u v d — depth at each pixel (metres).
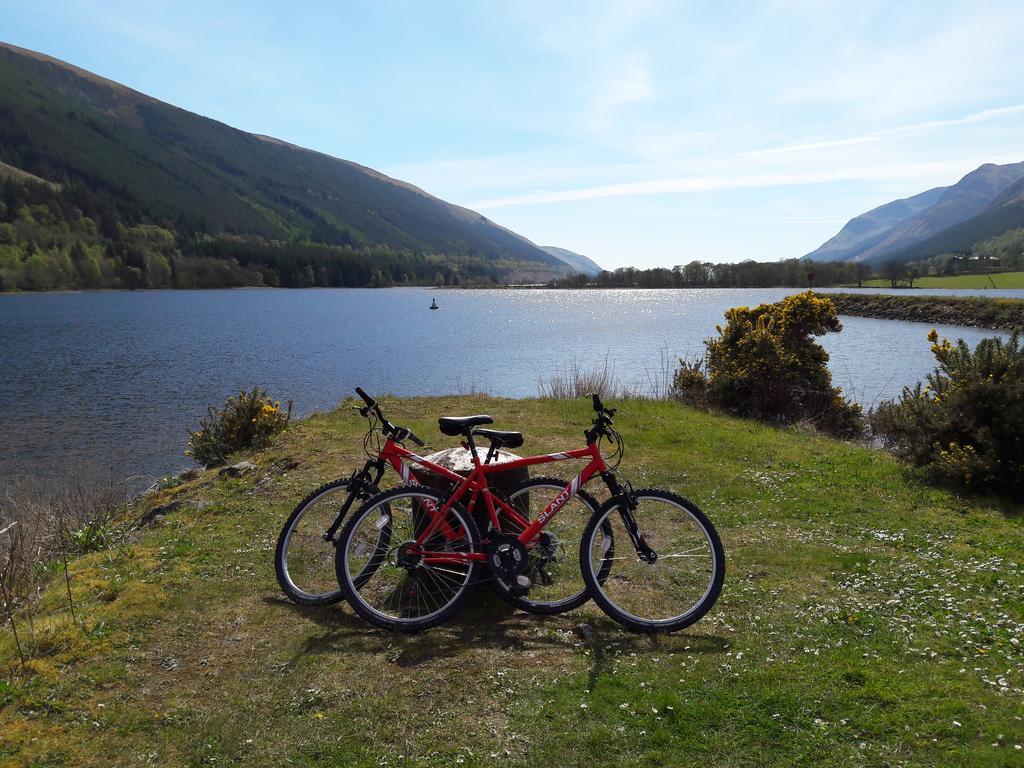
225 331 63.97
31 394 27.39
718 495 8.34
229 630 4.82
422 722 3.75
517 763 3.40
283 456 10.02
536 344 46.84
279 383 30.31
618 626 4.91
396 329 65.69
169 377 32.44
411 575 4.98
